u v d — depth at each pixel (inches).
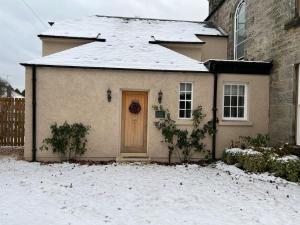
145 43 518.6
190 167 398.9
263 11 467.5
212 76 444.1
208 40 614.9
